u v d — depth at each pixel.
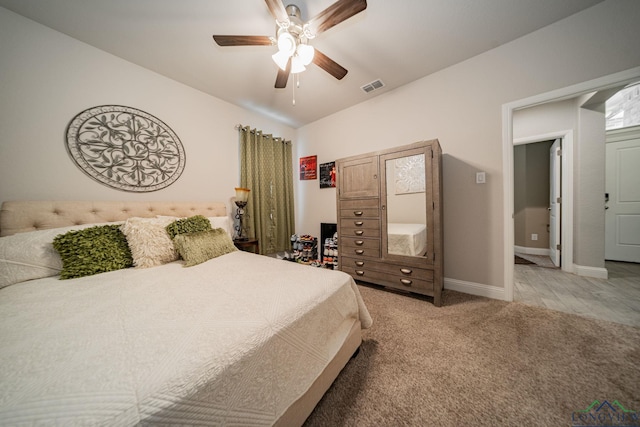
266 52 1.81
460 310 1.75
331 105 2.79
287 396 0.73
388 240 2.09
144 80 1.97
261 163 2.90
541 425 0.85
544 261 3.11
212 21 1.51
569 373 1.08
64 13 1.42
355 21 1.55
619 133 2.91
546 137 2.64
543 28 1.66
